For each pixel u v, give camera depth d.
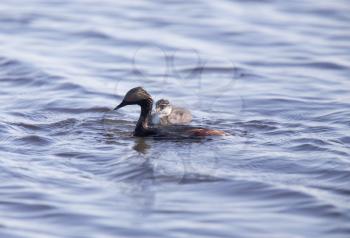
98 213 11.81
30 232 11.15
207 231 11.20
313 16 29.03
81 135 15.85
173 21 27.92
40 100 18.64
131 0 31.44
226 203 12.20
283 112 18.06
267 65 22.81
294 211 11.91
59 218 11.64
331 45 25.14
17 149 14.74
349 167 13.68
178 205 12.12
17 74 20.88
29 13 28.62
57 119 17.12
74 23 27.27
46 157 14.33
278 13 29.48
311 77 21.50
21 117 17.16
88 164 13.98
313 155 14.41
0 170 13.52
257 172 13.56
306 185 12.92
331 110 18.05
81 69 21.80
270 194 12.54
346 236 11.03
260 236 11.05
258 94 19.70
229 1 31.38
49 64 21.95
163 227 11.33
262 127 16.59
